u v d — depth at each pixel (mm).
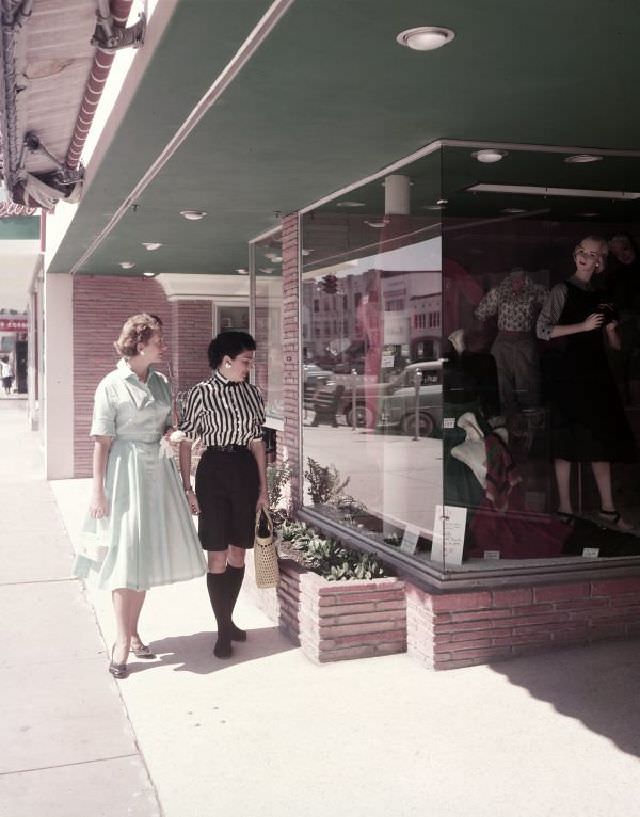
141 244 10641
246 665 5410
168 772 4023
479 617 5230
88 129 6250
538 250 5816
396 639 5531
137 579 5246
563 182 5793
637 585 5512
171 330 14992
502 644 5281
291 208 8133
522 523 5691
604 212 5902
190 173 6535
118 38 4188
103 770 4113
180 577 5426
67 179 7297
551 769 3943
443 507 5547
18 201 7797
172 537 5438
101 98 6184
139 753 4285
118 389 5359
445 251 5602
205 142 5574
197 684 5109
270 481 8055
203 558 5566
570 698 4711
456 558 5520
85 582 7660
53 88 5418
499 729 4359
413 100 4609
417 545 5824
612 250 5961
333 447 7285
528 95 4516
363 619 5453
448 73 4176
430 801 3697
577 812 3586
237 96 4566
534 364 5812
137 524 5289
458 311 5641
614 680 4910
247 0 3365
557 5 3373
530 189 5742
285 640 5895
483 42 3771
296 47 3836
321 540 6766
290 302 8445
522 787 3791
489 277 5703
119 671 5266
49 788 3939
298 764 4062
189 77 4273
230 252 11469
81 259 12312
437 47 3826
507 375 5727
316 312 7785
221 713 4668
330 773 3967
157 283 14898
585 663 5172
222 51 3914
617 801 3664
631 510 5906
